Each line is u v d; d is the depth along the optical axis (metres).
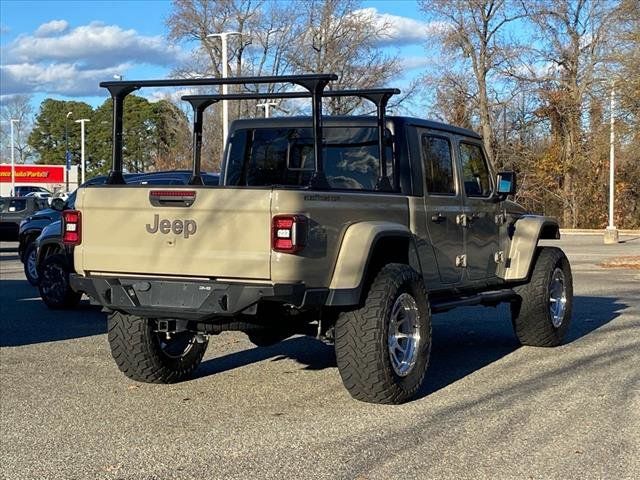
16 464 5.20
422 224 7.14
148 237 6.22
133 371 7.21
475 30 46.97
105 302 6.42
